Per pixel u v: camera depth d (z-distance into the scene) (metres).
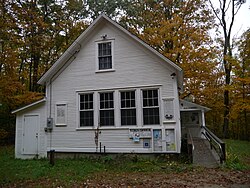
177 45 22.06
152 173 9.86
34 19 22.47
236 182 8.00
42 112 14.93
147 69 13.39
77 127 14.08
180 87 15.64
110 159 12.47
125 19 26.72
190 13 23.58
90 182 8.56
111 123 13.59
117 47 14.09
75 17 28.17
